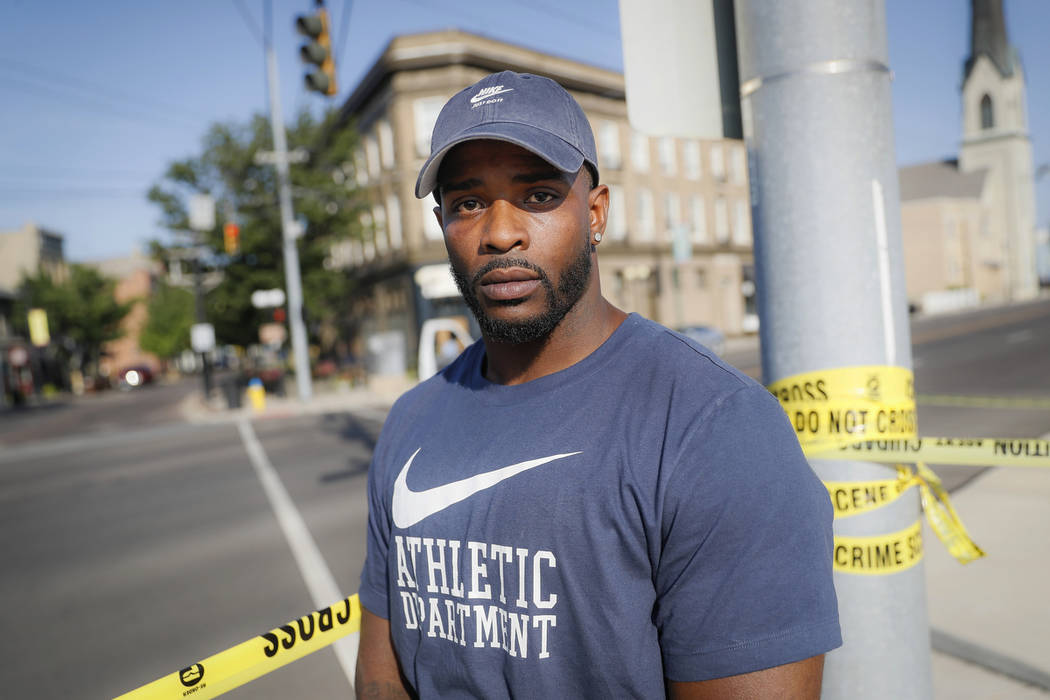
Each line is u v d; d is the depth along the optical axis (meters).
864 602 1.42
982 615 3.09
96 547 6.07
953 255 56.34
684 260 29.23
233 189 23.44
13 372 41.91
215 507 7.22
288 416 16.59
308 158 23.92
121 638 4.03
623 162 30.39
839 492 1.41
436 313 26.22
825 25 1.36
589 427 0.94
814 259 1.39
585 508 0.89
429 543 1.04
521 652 0.93
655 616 0.89
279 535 5.91
